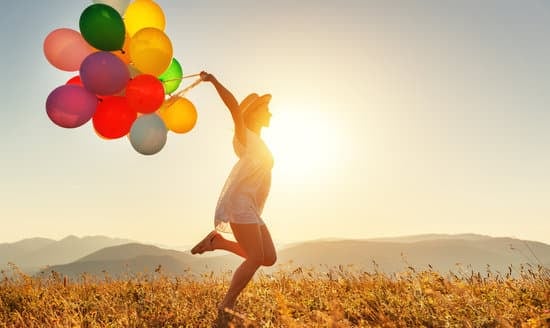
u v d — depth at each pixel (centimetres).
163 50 410
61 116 397
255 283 485
